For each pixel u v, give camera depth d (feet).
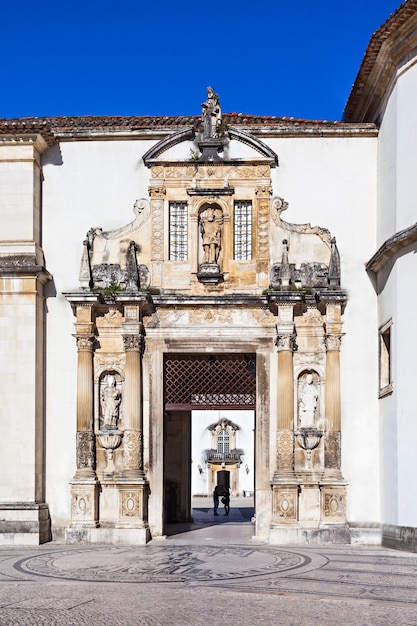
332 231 84.12
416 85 74.43
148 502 81.76
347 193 84.53
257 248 83.61
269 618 41.42
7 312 80.59
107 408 82.28
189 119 90.74
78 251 84.58
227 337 83.05
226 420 247.50
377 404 81.56
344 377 82.02
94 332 83.15
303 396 81.97
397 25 73.56
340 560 64.54
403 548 71.67
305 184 84.74
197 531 91.81
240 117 95.25
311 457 81.00
